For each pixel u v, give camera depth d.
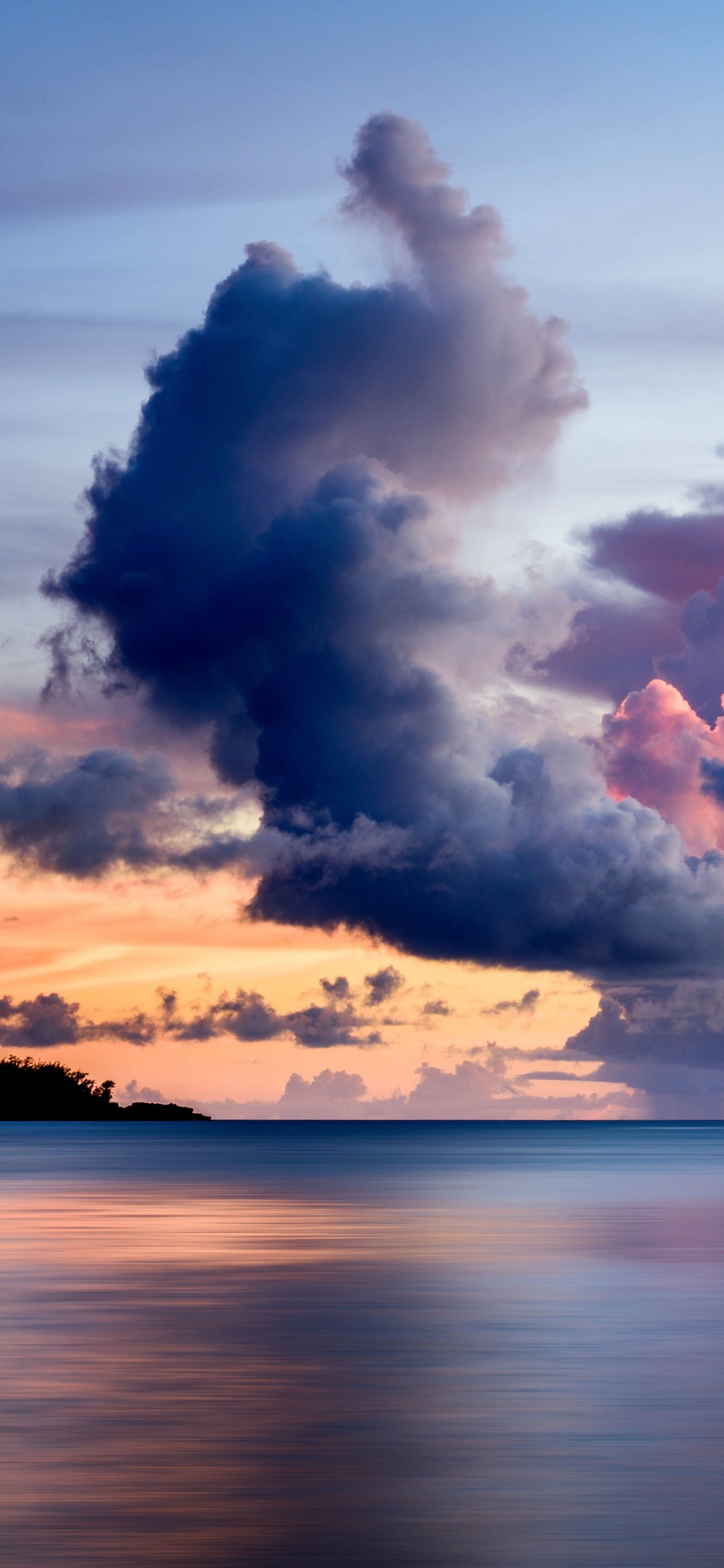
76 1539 18.33
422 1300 39.88
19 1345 32.78
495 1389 27.81
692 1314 37.28
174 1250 53.75
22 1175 120.19
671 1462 22.30
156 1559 17.52
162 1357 31.33
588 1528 18.88
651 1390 27.69
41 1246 55.56
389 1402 26.64
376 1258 50.44
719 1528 18.86
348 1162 153.50
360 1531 18.72
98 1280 44.47
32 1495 20.38
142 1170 130.00
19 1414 25.67
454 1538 18.41
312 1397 27.09
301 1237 59.00
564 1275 45.47
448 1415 25.55
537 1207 78.06
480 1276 45.31
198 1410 25.94
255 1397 27.09
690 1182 105.81
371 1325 35.50
